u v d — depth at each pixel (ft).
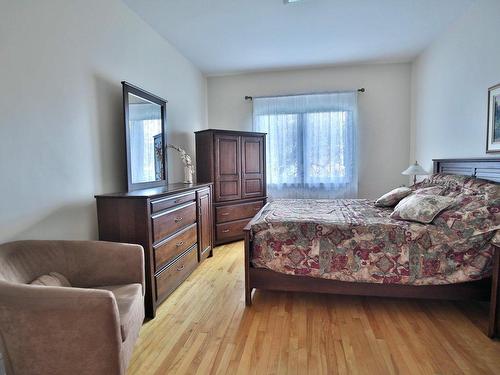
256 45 12.16
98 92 7.87
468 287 6.73
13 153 5.54
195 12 9.46
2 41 5.32
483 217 6.63
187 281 9.34
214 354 5.73
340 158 14.87
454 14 9.80
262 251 7.55
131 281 5.75
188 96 13.88
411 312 7.22
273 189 15.65
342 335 6.29
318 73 15.07
